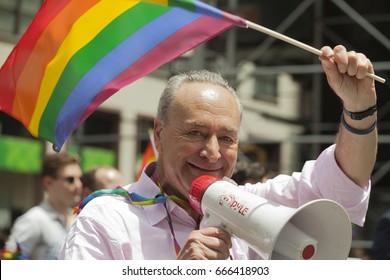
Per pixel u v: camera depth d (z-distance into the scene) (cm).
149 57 608
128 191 599
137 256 548
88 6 617
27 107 649
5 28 3262
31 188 3381
